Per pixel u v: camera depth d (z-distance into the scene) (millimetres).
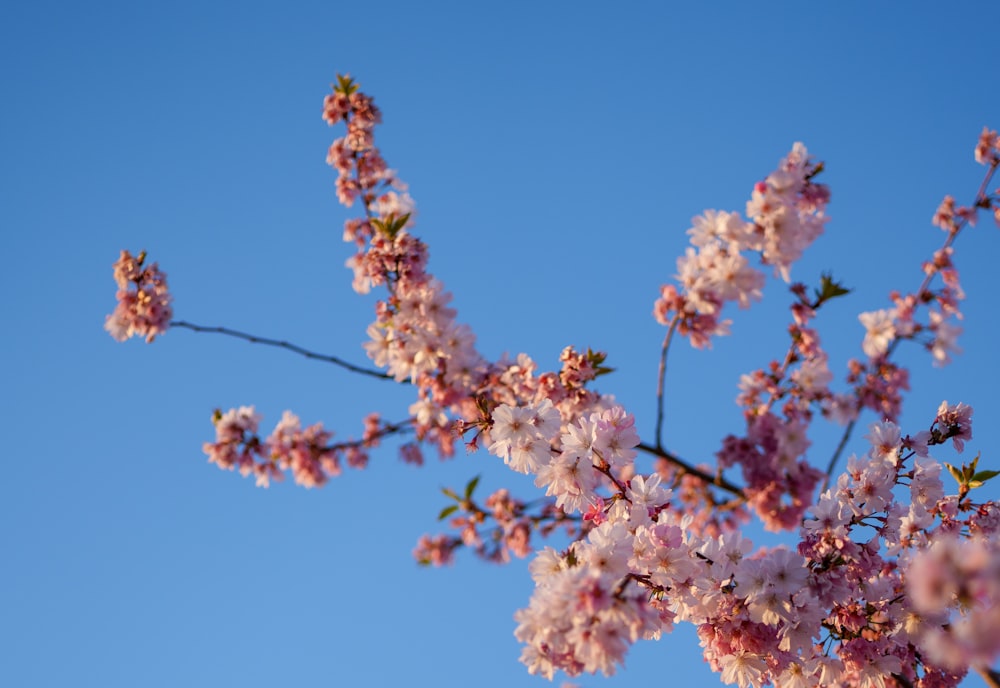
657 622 5949
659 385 5246
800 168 5375
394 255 6270
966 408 6918
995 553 3791
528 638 5316
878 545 6910
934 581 3480
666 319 5227
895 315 5062
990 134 5703
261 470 5820
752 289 5191
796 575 6277
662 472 6688
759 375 5105
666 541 6266
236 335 6023
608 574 5801
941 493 6895
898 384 4934
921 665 6883
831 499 6559
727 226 5316
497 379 6051
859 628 6777
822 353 5066
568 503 6207
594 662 5035
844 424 4988
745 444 4973
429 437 5898
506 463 6328
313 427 5848
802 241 5316
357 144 6902
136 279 6250
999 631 3547
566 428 6426
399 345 5887
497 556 5715
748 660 6625
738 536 6426
